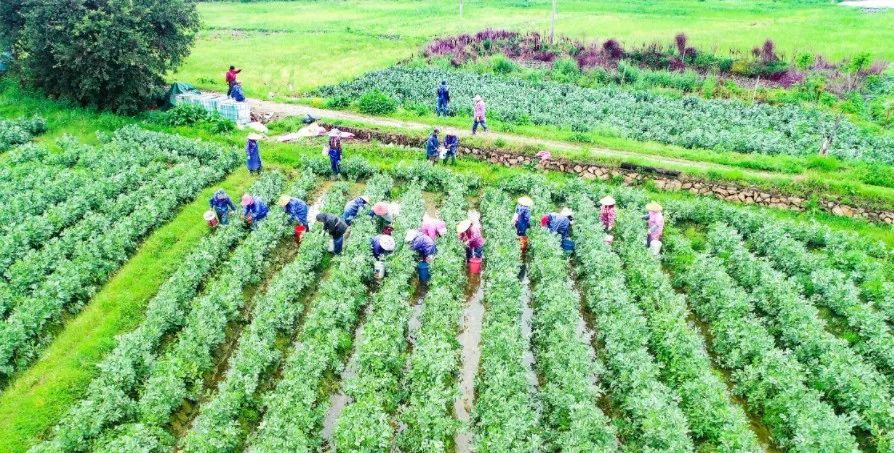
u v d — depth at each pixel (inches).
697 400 670.5
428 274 940.6
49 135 1449.3
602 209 1059.9
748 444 617.6
